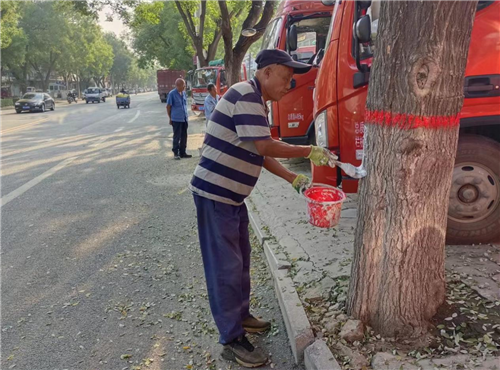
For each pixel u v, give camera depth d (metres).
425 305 2.57
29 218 5.79
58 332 3.18
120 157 10.26
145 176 8.16
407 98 2.25
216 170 2.59
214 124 2.58
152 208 6.13
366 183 2.54
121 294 3.71
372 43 3.85
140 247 4.73
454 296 2.82
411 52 2.20
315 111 4.30
